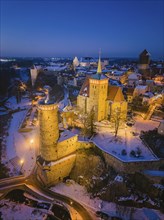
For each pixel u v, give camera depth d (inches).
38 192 2167.8
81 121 3127.5
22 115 4741.6
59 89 6166.3
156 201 1887.3
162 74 5526.6
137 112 3612.2
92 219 1790.1
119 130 2910.9
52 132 2217.0
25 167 2652.6
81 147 2625.5
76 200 2036.2
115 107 3107.8
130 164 2108.8
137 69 6525.6
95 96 3061.0
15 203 2015.3
